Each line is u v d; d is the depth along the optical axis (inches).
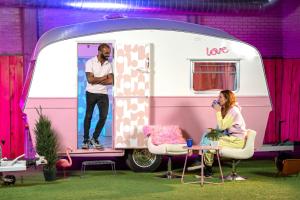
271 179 360.5
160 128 374.0
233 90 398.9
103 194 312.3
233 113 352.2
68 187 333.4
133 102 385.7
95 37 381.4
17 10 476.1
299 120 510.0
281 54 538.6
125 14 465.4
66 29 392.8
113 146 385.4
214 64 396.8
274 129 508.1
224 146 348.5
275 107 507.2
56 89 374.3
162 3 458.3
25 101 370.3
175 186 335.6
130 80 385.1
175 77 390.6
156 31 388.2
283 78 508.1
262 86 402.3
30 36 476.7
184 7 463.5
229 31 525.0
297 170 366.9
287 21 538.6
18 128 450.9
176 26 396.2
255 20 531.5
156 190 323.3
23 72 453.4
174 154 361.7
